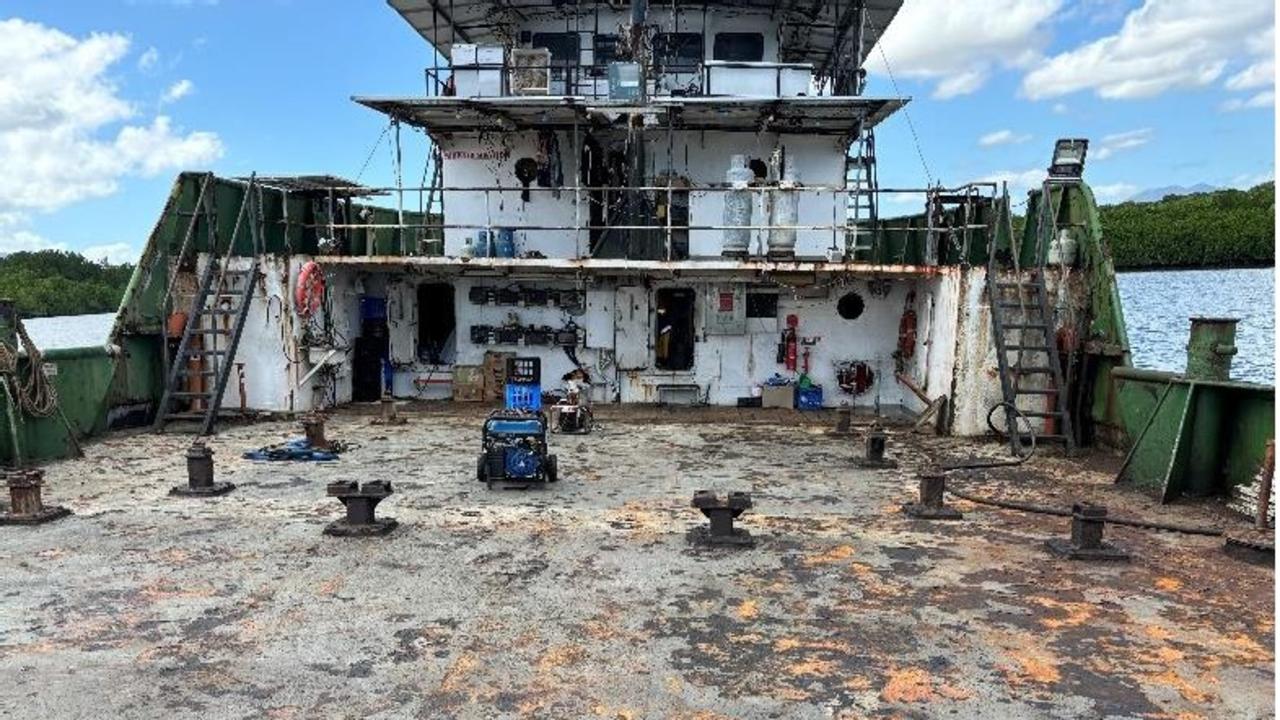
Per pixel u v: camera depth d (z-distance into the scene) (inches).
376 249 729.6
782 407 586.6
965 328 493.7
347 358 603.8
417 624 218.1
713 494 287.3
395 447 450.0
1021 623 220.7
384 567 260.1
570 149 605.6
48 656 199.3
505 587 243.8
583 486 366.0
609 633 213.2
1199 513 328.8
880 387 595.2
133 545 279.9
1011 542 289.3
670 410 573.3
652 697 181.3
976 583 249.3
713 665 196.1
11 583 245.3
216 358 514.9
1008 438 484.1
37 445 410.0
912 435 498.0
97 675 190.1
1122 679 190.4
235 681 187.6
